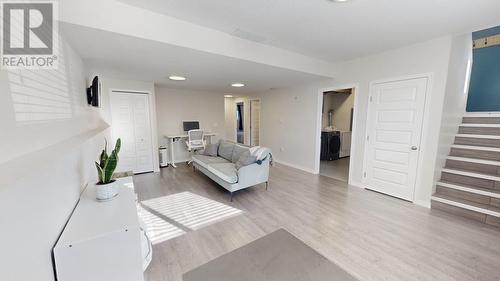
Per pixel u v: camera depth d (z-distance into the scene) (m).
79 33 1.79
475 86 4.16
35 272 0.90
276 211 2.80
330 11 2.01
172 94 5.51
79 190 1.68
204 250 1.99
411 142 3.04
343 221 2.53
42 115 1.20
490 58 3.97
